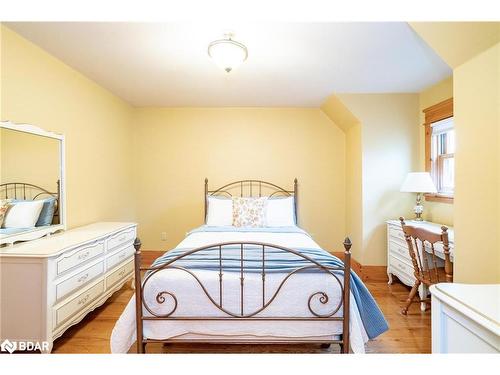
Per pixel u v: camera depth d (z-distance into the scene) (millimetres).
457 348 945
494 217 1431
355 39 2055
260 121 3930
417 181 2922
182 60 2422
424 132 3277
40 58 2213
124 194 3674
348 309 1550
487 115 1461
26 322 1737
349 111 3357
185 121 3932
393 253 3137
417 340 2035
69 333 2113
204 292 1599
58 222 2410
